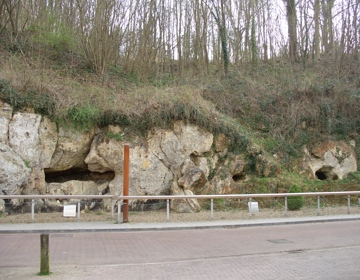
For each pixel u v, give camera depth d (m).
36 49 20.34
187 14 26.20
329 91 22.28
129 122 15.77
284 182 17.19
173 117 16.44
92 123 15.56
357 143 21.06
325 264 7.46
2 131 13.88
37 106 14.65
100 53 20.22
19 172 13.47
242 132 18.25
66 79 17.95
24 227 11.00
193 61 26.44
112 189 15.30
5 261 7.51
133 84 20.81
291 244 9.44
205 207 15.44
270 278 6.45
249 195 13.53
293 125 20.28
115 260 7.70
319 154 19.98
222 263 7.54
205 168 16.52
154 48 24.00
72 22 21.70
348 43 27.59
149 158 15.59
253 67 26.52
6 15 20.77
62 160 15.16
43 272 6.58
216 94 21.44
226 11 27.58
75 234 10.62
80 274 6.64
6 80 14.64
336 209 15.92
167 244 9.35
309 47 29.38
